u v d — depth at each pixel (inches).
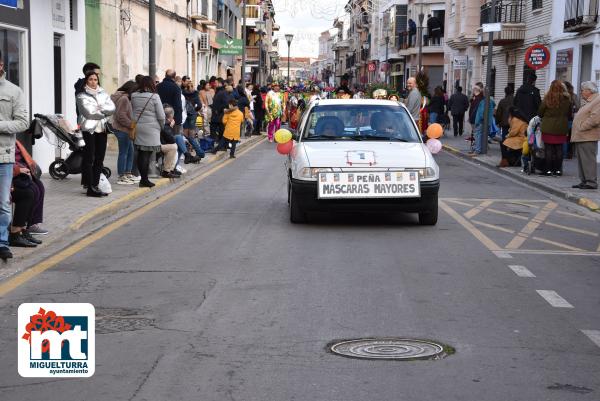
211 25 1828.2
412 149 461.1
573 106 842.8
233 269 345.7
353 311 278.8
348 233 439.5
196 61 1715.1
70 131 625.9
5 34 631.2
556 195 636.7
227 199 585.6
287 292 305.3
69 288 311.4
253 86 1513.3
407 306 286.4
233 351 233.8
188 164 839.7
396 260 367.2
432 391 201.9
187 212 518.3
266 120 1385.3
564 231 465.7
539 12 1268.5
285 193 624.1
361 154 448.5
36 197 388.5
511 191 663.8
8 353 233.3
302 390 202.2
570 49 1119.0
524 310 283.4
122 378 211.5
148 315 272.8
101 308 282.0
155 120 601.9
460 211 537.6
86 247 396.5
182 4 1513.3
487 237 434.6
